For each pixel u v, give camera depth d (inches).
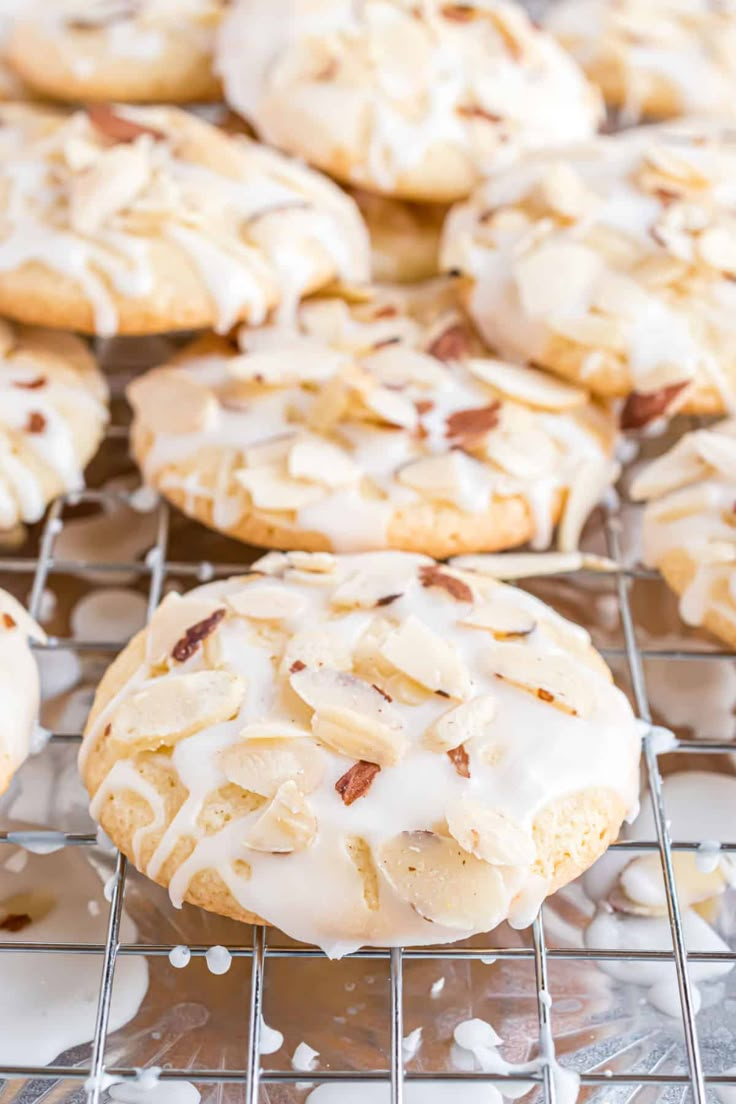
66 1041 11.6
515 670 12.1
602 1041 11.7
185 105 16.9
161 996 11.8
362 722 11.7
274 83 15.5
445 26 16.0
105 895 12.2
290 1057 11.5
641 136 15.7
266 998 11.8
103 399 14.8
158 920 12.1
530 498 13.8
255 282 14.4
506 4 16.8
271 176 15.0
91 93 16.1
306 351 14.4
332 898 11.3
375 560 13.0
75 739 12.9
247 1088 11.1
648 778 12.9
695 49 17.2
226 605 12.6
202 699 11.9
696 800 12.9
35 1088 11.4
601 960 12.0
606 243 14.6
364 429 13.9
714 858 12.4
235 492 13.8
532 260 14.5
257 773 11.6
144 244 14.2
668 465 14.1
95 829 12.6
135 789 11.8
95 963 11.9
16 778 12.8
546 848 11.6
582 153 15.4
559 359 14.3
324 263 14.8
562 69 16.5
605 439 14.4
